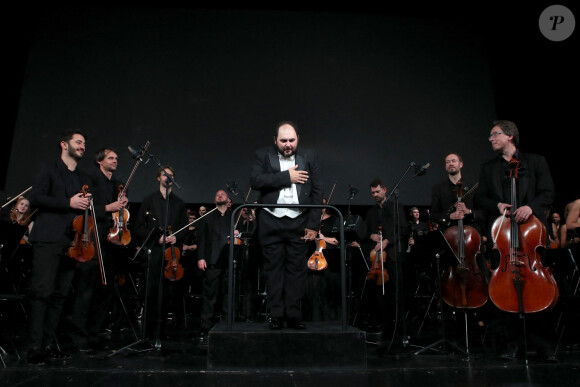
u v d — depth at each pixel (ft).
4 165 20.49
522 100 21.43
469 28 22.79
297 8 22.71
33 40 21.24
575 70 19.12
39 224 10.12
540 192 10.21
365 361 8.48
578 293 14.21
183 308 17.35
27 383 7.41
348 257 15.11
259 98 21.67
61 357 9.96
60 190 10.55
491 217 10.82
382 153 21.27
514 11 21.40
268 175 9.17
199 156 20.94
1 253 10.68
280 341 8.39
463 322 14.38
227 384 7.30
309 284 16.29
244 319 17.04
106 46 21.58
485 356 10.18
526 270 9.16
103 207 11.43
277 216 9.29
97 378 7.79
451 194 13.51
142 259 13.83
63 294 10.55
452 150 21.42
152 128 20.99
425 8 22.68
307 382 7.44
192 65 21.79
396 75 22.13
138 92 21.27
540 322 9.93
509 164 10.00
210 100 21.50
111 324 16.60
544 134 20.39
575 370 8.55
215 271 14.46
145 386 7.20
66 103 20.77
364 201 20.81
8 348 11.39
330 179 20.99
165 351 10.69
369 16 22.71
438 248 10.87
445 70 22.26
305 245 9.43
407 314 17.24
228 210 15.90
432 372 8.32
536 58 20.74
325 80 21.95
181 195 20.52
